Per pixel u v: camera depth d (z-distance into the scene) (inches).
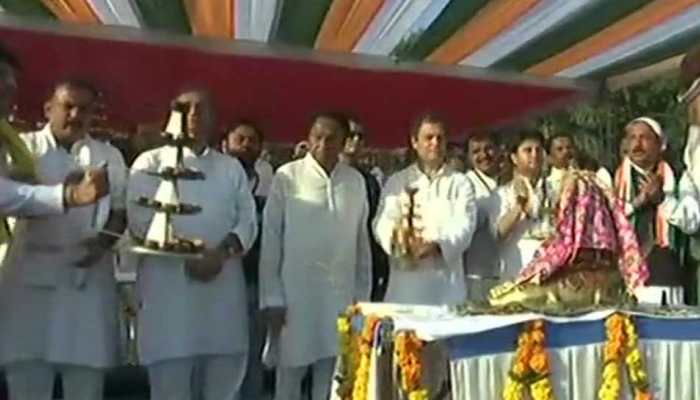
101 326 183.0
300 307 202.2
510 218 203.3
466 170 226.5
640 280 155.0
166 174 184.5
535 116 283.0
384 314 156.1
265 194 233.1
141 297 187.9
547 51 229.6
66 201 156.6
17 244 181.2
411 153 257.4
